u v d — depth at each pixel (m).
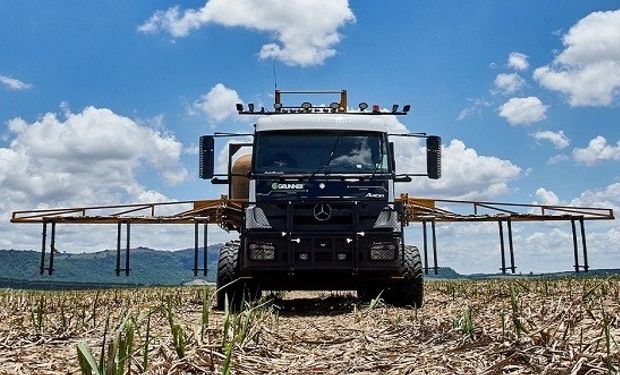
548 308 6.75
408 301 11.17
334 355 5.39
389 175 10.92
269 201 10.64
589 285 12.54
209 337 5.45
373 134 11.18
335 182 10.73
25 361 4.91
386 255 10.46
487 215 13.52
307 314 10.20
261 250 10.45
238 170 13.36
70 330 6.57
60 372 4.52
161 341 4.95
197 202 13.51
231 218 13.06
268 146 11.04
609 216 13.41
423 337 6.04
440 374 4.41
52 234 13.06
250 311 5.82
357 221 10.55
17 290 15.80
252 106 12.55
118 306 11.09
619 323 6.16
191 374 4.36
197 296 13.85
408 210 12.20
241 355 5.06
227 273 11.07
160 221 13.29
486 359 4.72
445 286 16.48
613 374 3.90
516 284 14.85
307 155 11.02
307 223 10.59
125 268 13.12
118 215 13.12
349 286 11.17
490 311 8.48
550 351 4.54
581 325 5.99
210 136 11.20
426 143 11.37
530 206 13.45
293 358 5.31
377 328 7.16
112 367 3.32
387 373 4.59
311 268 10.38
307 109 12.68
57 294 14.85
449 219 13.62
